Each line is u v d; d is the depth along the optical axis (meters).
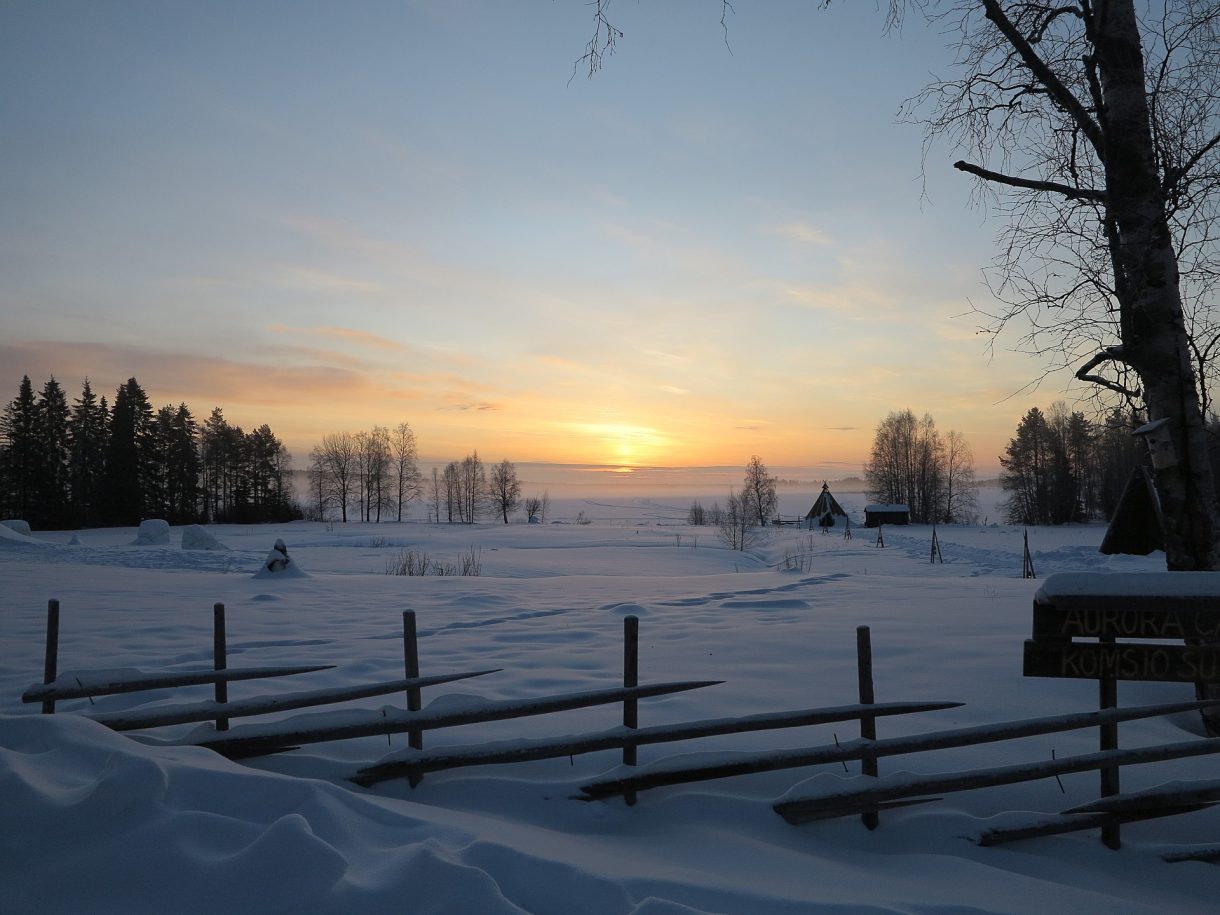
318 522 94.06
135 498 79.50
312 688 7.07
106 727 4.65
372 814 3.88
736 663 7.83
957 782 4.45
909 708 4.62
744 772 4.55
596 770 4.87
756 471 87.38
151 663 7.95
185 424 93.31
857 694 6.58
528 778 4.75
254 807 3.77
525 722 5.84
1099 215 6.92
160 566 21.66
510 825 4.17
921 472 99.75
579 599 14.07
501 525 84.06
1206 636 4.21
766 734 5.60
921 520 98.81
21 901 3.21
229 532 65.50
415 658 5.01
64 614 11.17
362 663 7.94
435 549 40.75
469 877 3.10
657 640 9.25
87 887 3.25
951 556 36.25
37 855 3.41
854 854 4.20
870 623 10.04
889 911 3.26
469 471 121.25
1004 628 9.35
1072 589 4.37
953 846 4.27
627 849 4.05
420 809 4.16
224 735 4.86
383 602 13.35
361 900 3.06
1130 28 6.49
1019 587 15.18
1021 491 87.19
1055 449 78.75
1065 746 5.43
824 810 4.41
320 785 3.94
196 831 3.50
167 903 3.16
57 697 4.88
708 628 10.07
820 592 14.66
